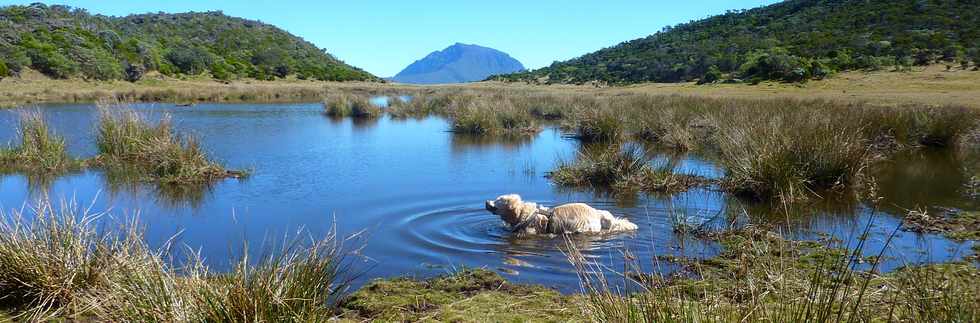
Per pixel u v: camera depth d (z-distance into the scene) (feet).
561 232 27.81
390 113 105.50
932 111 64.75
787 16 304.50
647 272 21.75
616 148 44.98
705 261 22.65
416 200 35.42
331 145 61.93
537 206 30.17
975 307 13.24
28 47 174.19
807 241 25.90
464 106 94.58
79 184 39.60
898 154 54.39
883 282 18.39
